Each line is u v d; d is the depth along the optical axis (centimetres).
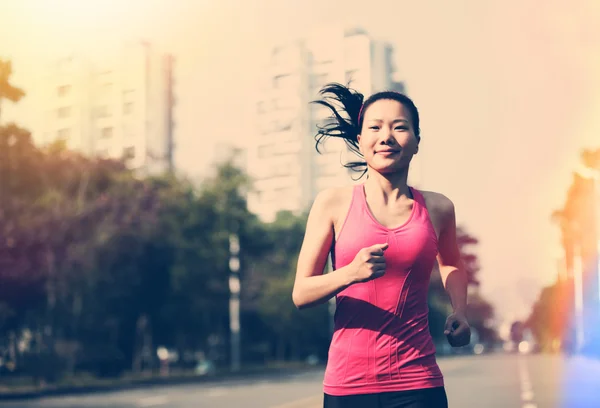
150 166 4219
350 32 9669
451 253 337
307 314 5616
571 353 5934
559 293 7975
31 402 2000
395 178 312
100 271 3192
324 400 317
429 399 304
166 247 3919
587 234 5991
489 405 1480
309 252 311
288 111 10700
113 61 8175
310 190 10744
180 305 4166
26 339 3091
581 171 5494
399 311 305
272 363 6034
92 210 3091
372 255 277
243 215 4625
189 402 1784
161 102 8394
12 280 2703
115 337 3919
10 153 2719
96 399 2098
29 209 2736
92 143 8200
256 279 5675
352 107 340
